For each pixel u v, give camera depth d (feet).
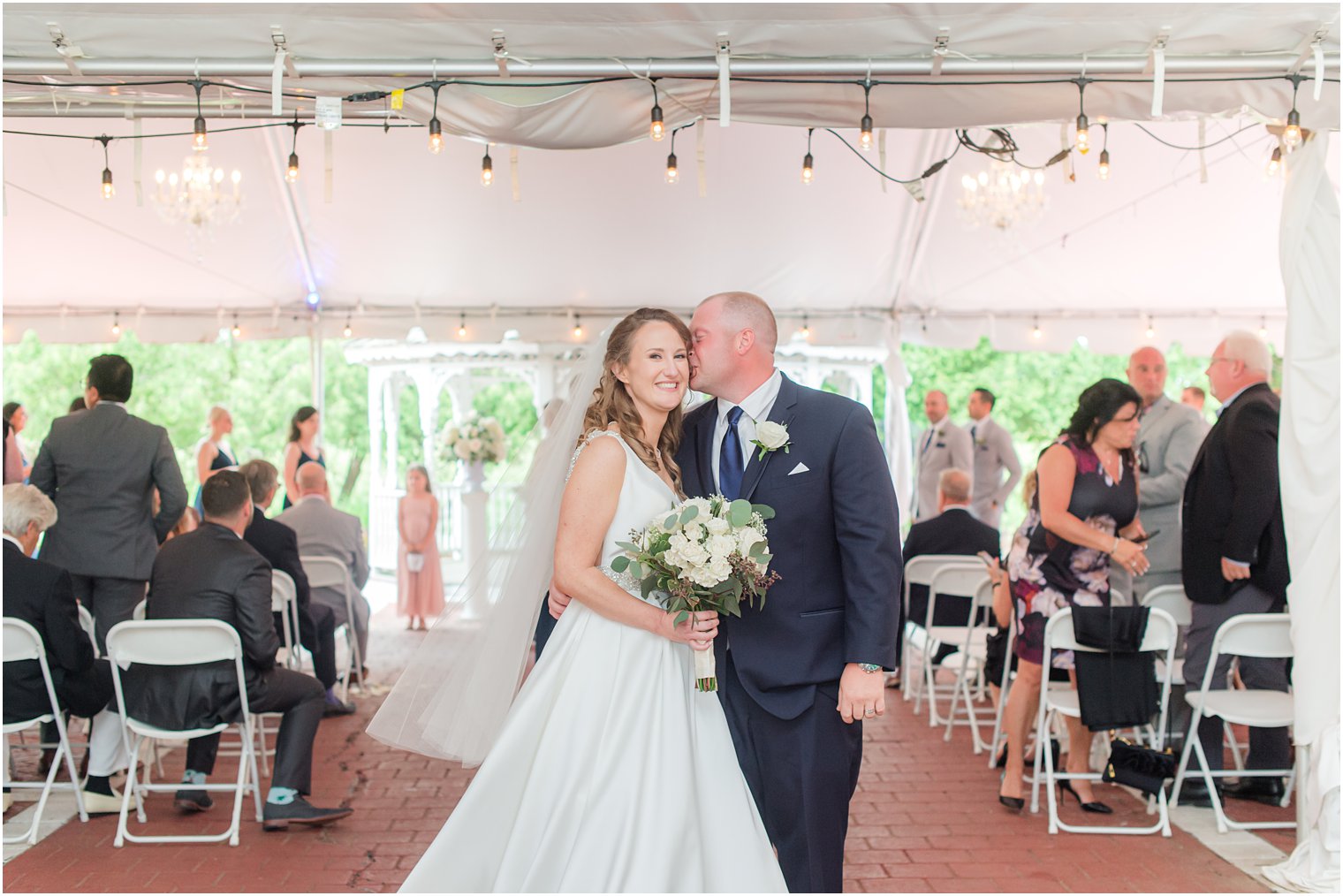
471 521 33.22
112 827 15.16
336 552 23.82
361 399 75.31
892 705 23.20
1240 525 15.25
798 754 9.78
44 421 70.03
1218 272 31.94
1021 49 12.66
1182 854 14.10
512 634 10.85
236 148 28.30
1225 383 15.99
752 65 12.78
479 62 12.70
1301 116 13.32
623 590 9.47
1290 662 17.28
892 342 33.63
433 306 33.27
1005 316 33.60
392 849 14.29
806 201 30.53
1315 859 13.02
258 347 74.49
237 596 14.53
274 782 14.99
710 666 9.33
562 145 13.76
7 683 14.52
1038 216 27.22
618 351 9.78
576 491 9.57
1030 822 15.51
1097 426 15.24
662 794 9.25
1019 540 16.14
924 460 31.71
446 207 30.48
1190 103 13.48
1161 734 15.30
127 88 14.99
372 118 16.05
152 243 30.09
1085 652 14.82
